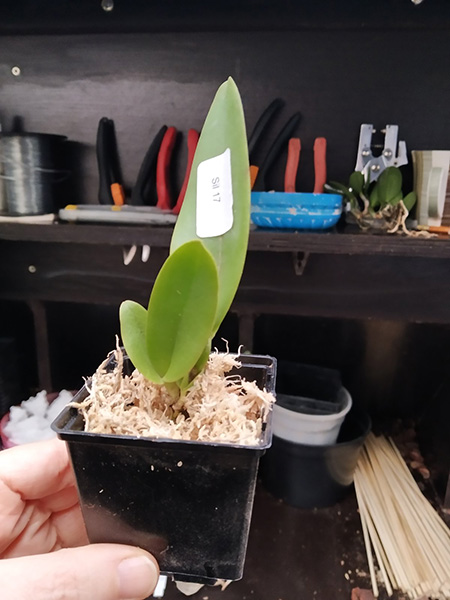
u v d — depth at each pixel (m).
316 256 0.52
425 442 0.63
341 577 0.47
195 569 0.22
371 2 0.48
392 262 0.51
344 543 0.51
